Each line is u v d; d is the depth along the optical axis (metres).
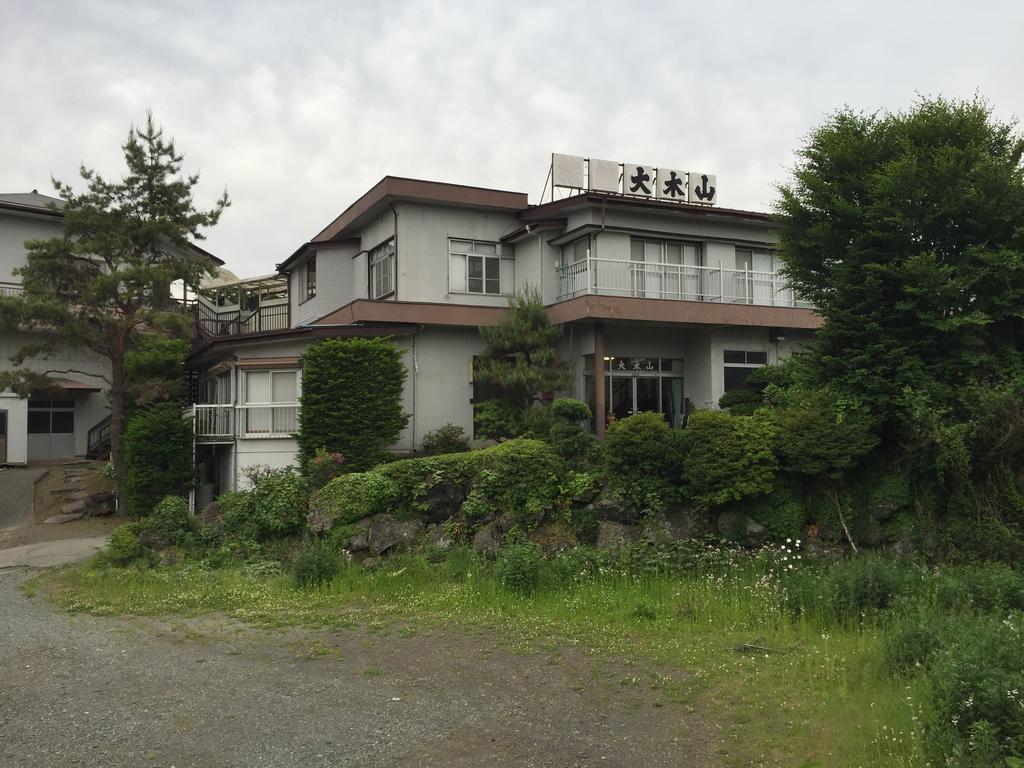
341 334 19.81
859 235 13.12
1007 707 4.89
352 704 6.68
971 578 9.45
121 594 11.70
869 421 12.59
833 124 14.29
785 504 12.73
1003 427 11.75
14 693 7.09
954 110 13.33
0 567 14.78
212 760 5.52
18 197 29.75
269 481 15.60
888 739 5.23
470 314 20.81
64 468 25.20
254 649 8.58
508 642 8.64
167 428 18.70
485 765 5.38
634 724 6.07
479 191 21.61
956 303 12.55
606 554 12.18
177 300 24.95
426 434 19.80
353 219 23.17
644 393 22.58
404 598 11.03
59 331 20.31
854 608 8.95
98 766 5.42
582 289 20.53
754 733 5.74
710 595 10.21
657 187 23.02
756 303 22.80
